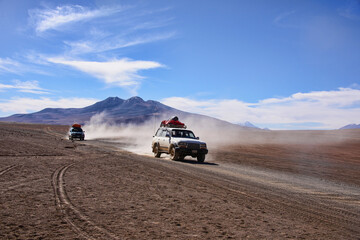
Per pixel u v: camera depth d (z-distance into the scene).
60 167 11.41
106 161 14.25
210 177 10.95
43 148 19.23
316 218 6.15
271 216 6.05
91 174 10.10
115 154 18.34
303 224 5.62
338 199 8.41
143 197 7.05
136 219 5.27
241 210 6.37
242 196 7.85
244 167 15.52
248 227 5.18
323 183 11.45
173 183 9.20
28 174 9.45
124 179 9.43
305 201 7.78
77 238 4.21
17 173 9.52
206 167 14.45
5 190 7.05
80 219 5.10
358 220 6.22
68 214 5.35
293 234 4.95
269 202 7.34
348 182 12.13
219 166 15.35
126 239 4.28
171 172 11.69
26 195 6.64
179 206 6.39
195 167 14.08
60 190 7.33
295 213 6.45
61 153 16.95
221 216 5.80
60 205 5.93
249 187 9.31
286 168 16.14
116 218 5.27
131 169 11.88
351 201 8.23
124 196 7.03
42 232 4.38
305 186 10.38
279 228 5.24
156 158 18.02
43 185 7.85
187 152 17.09
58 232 4.41
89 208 5.83
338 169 16.92
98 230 4.59
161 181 9.44
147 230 4.71
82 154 17.12
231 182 10.09
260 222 5.55
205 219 5.52
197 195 7.62
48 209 5.61
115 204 6.24
